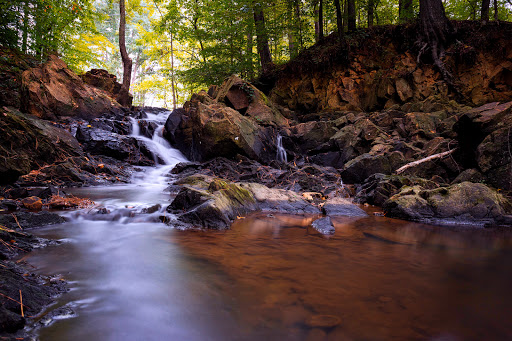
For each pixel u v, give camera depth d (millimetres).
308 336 1656
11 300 1812
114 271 2562
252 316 1868
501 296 2248
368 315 1914
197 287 2285
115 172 9219
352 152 10562
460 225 4938
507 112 6688
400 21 16422
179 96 34469
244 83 13906
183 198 5055
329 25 22422
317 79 15648
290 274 2615
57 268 2576
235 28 17828
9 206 4719
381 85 13508
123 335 1637
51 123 10789
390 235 4160
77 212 4695
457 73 12758
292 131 12750
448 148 7797
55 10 13695
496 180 6098
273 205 6070
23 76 11508
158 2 22781
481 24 12664
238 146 10625
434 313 1969
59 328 1679
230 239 3740
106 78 19000
